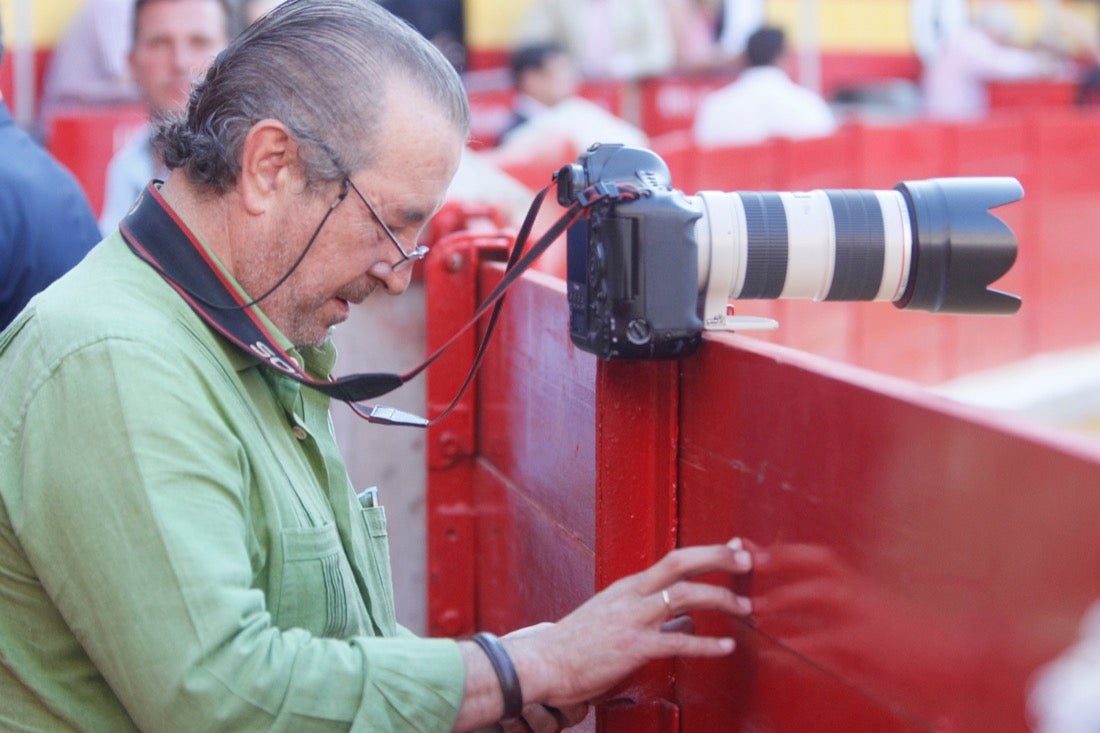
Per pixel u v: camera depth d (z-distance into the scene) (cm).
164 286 169
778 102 834
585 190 164
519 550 267
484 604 299
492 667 160
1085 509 110
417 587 380
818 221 172
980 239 173
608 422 188
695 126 868
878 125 734
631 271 164
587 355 215
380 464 377
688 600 165
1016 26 1220
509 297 271
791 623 159
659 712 194
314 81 168
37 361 160
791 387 157
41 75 688
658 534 190
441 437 303
